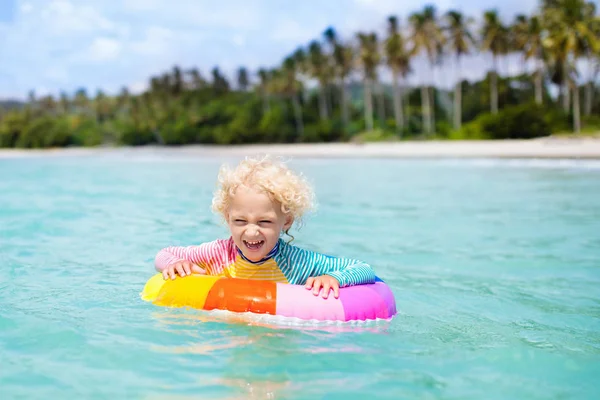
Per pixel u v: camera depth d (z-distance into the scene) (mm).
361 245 5418
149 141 63594
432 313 3160
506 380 2168
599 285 3896
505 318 3092
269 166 2949
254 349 2400
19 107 83125
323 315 2750
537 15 39656
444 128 45000
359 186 11977
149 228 6117
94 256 4602
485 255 4957
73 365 2199
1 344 2432
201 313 2826
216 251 3213
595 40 35125
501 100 51031
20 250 4875
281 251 3096
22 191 10969
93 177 15359
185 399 1905
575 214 7570
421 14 43781
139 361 2246
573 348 2570
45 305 3049
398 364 2303
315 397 1953
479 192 10508
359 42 47562
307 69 52500
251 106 58531
